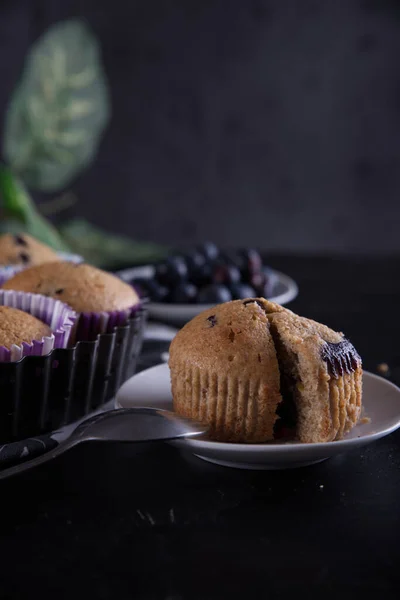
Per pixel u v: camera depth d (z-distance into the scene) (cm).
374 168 115
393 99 112
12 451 34
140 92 114
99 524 31
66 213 118
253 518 31
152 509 32
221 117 115
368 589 28
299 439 36
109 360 40
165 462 35
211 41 112
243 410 36
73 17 111
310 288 62
